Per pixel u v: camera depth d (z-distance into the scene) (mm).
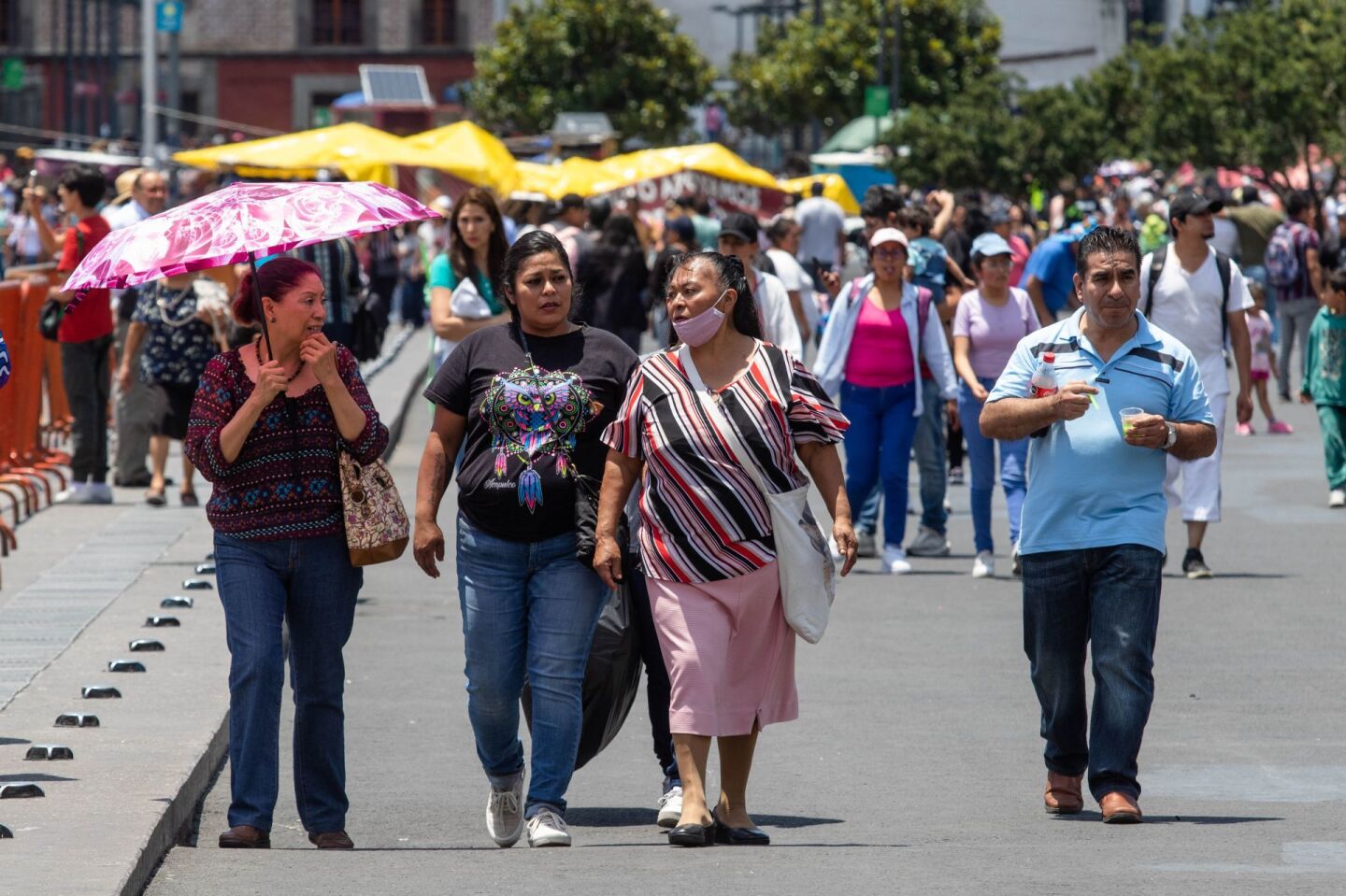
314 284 17453
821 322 45094
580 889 15641
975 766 20859
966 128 120188
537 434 17594
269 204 17516
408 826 18750
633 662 18547
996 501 43688
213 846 17875
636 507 19000
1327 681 24906
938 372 33531
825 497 17672
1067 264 36375
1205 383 32031
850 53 144500
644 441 17422
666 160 67062
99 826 16641
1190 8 177875
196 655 24672
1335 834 17609
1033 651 18828
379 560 17547
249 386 17469
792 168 82188
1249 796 19359
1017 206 95375
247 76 181625
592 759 21031
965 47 145375
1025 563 18750
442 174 64250
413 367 74125
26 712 21484
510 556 17625
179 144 120375
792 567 17266
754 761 21188
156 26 97688
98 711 21484
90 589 29656
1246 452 50844
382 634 28422
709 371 17484
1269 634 27984
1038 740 22062
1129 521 18312
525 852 17297
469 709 17938
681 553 17266
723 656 17328
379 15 181500
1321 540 37031
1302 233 62281
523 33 144625
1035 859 16625
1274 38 99375
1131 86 117375
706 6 181375
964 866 16359
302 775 17859
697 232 56969
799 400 17312
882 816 18812
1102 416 18484
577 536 17594
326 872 16422
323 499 17500
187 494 39625
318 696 17812
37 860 15477
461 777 20672
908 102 144750
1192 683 24828
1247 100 100562
